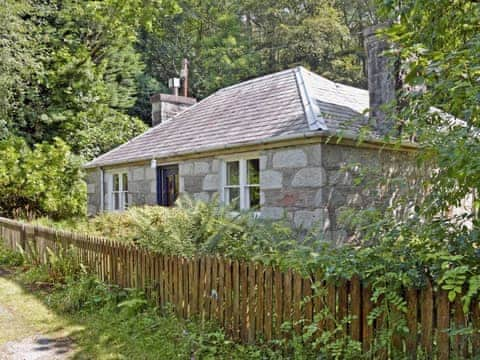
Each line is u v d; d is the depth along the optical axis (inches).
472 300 103.0
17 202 514.0
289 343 139.3
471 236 113.7
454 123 129.3
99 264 231.8
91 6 733.3
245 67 1015.6
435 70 121.7
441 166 121.5
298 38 987.9
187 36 1078.4
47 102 701.9
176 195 390.6
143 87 952.9
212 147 333.4
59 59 705.0
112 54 821.9
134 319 184.5
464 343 104.0
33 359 151.9
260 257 167.8
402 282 112.2
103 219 316.5
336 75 962.1
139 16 801.6
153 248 205.8
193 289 176.1
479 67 107.6
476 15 123.0
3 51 586.6
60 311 203.3
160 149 402.9
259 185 313.7
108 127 768.9
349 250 135.6
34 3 685.3
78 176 565.0
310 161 276.8
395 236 123.8
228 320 161.9
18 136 643.5
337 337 128.6
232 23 1059.3
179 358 148.6
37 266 286.2
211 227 215.5
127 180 449.4
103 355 154.2
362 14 1037.8
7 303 216.4
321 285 132.7
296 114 309.7
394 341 116.5
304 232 276.7
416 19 138.1
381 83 307.1
